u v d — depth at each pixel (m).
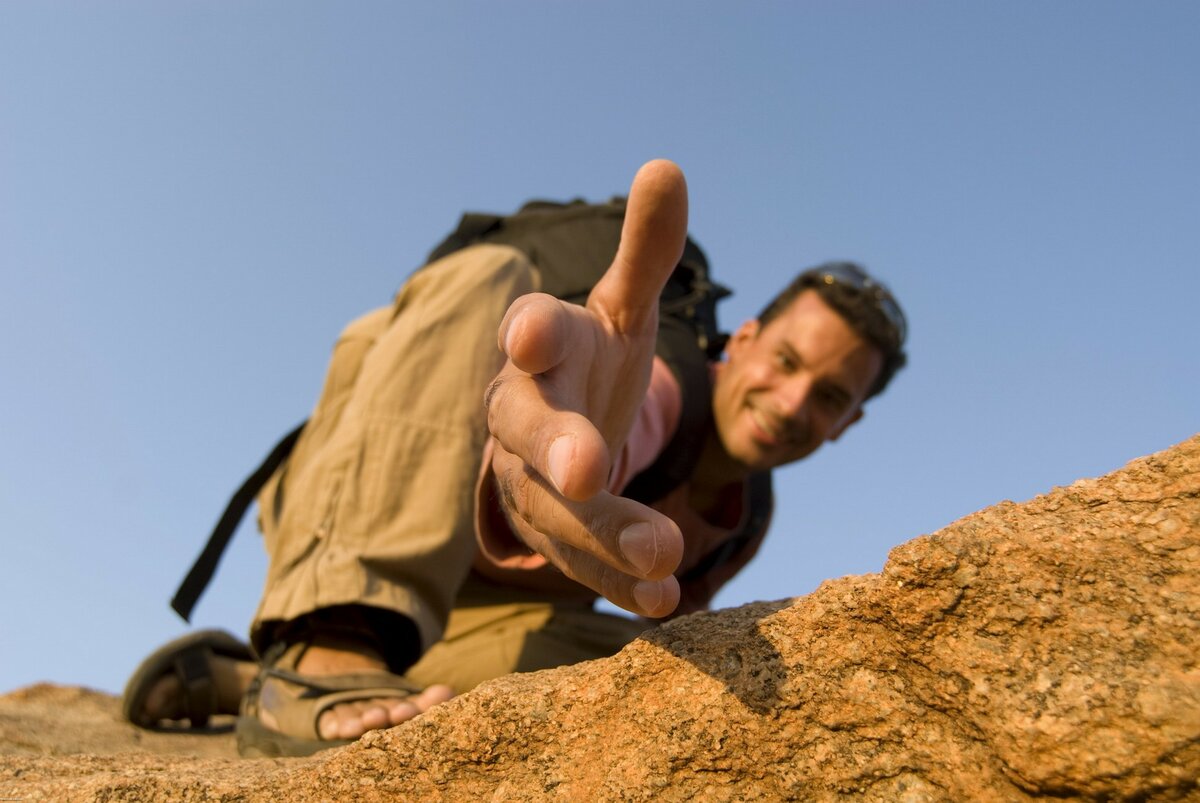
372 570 0.69
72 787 0.45
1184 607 0.32
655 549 0.32
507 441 0.35
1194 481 0.34
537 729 0.40
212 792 0.43
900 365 1.12
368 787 0.41
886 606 0.36
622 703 0.39
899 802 0.34
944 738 0.34
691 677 0.38
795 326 0.98
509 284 0.81
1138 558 0.33
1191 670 0.31
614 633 0.86
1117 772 0.31
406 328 0.77
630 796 0.37
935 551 0.35
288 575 0.70
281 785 0.43
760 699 0.37
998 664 0.33
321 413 0.88
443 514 0.71
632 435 0.76
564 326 0.36
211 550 0.86
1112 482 0.36
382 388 0.75
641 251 0.40
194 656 0.86
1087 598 0.33
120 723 0.86
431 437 0.73
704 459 0.97
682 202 0.39
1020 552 0.34
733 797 0.36
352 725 0.60
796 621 0.38
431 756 0.41
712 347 0.99
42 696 1.00
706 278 0.93
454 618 0.88
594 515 0.33
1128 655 0.32
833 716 0.36
